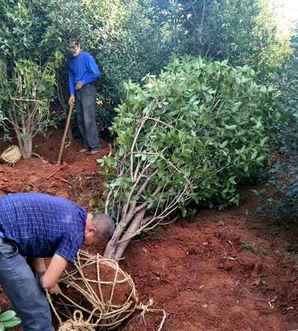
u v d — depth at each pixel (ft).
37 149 26.99
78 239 11.57
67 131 27.07
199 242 17.51
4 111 25.25
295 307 14.29
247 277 15.70
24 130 25.30
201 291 14.90
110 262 13.94
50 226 11.48
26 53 25.95
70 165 24.35
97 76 25.70
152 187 17.78
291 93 17.84
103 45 27.43
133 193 17.33
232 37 27.76
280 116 18.79
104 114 28.22
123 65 27.53
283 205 18.28
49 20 25.85
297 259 16.55
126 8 28.63
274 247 17.31
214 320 13.64
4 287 11.41
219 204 20.27
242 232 18.16
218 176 19.69
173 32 28.32
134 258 16.49
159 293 14.80
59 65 26.25
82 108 26.02
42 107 25.34
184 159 17.42
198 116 18.70
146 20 28.35
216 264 16.34
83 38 26.50
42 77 25.04
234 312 13.88
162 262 16.29
